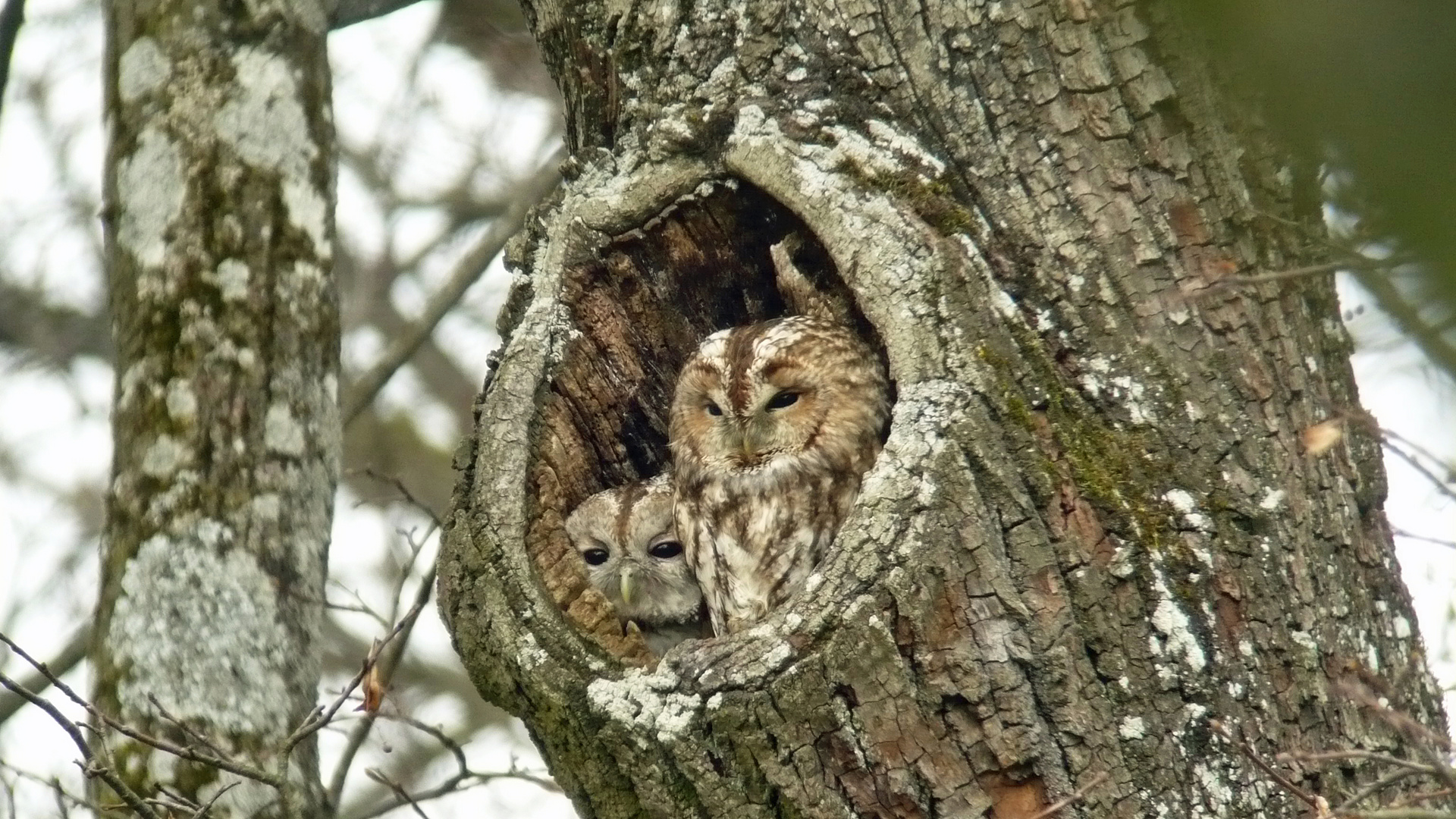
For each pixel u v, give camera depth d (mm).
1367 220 7195
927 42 10367
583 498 13109
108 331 24016
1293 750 9195
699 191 10727
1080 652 9172
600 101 11406
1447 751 9070
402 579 13031
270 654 12422
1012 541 9250
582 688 9594
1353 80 6250
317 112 13445
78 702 10641
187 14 13305
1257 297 10047
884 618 9062
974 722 9047
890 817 9055
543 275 11016
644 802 9445
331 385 13141
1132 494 9516
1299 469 9828
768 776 9094
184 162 13016
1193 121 10148
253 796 12055
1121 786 9055
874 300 9742
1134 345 9867
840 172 10125
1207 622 9328
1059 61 10250
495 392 10570
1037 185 10125
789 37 10578
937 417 9375
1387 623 10016
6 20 14266
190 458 12594
